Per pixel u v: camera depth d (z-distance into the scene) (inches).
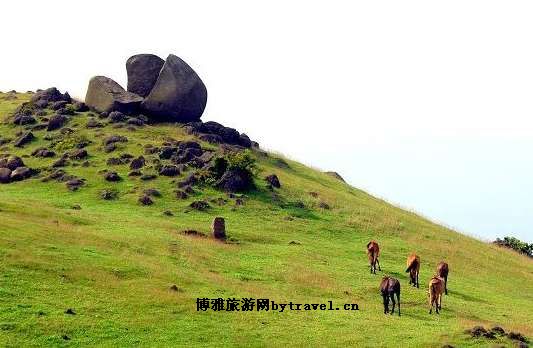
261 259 1658.5
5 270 1205.7
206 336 1085.8
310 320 1224.2
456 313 1375.5
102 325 1069.1
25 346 962.7
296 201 2345.0
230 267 1549.0
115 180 2290.8
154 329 1087.6
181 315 1163.9
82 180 2272.4
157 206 2100.1
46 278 1213.7
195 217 2030.0
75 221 1731.1
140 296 1213.7
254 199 2277.3
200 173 2367.1
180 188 2250.2
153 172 2372.0
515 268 2107.5
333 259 1761.8
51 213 1749.5
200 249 1649.9
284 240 1915.6
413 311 1360.7
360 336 1136.8
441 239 2253.9
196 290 1310.3
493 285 1800.0
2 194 2108.8
